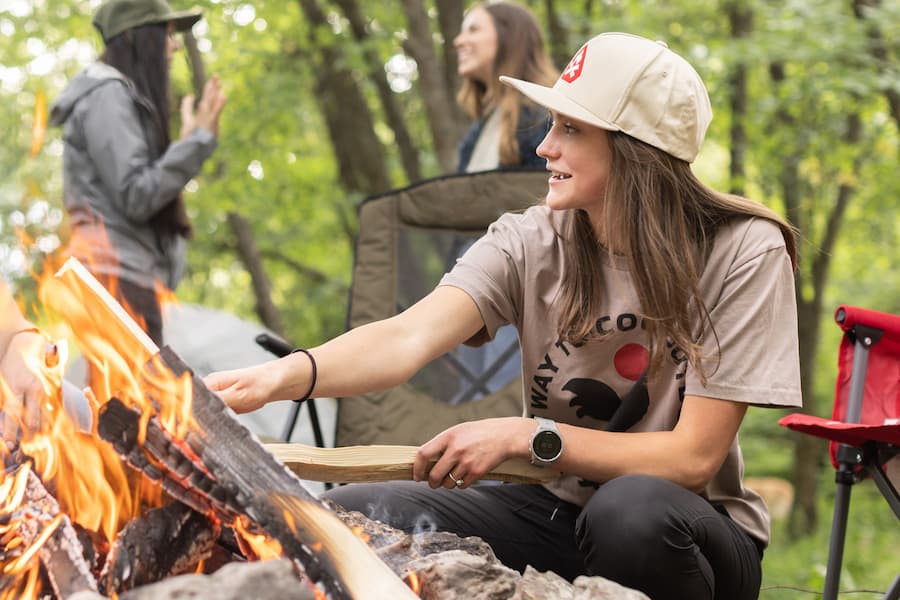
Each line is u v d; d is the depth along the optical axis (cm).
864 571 439
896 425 206
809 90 648
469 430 175
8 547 151
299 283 1003
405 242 314
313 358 176
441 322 189
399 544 160
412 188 313
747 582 183
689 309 182
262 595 115
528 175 309
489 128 342
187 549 147
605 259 190
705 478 177
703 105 185
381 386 182
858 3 632
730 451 189
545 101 182
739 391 175
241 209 757
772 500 898
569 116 180
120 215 326
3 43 736
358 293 312
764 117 702
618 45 182
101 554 157
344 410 301
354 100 763
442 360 304
